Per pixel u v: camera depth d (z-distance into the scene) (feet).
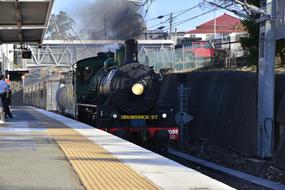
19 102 228.63
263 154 49.70
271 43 49.85
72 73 81.76
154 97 57.88
